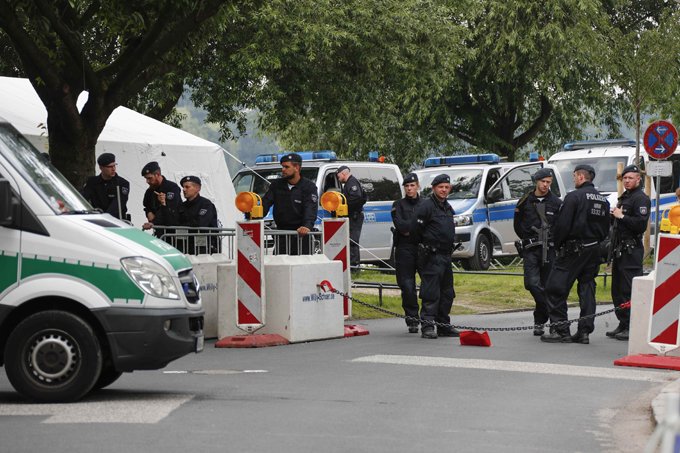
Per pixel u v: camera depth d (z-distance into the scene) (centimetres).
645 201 2533
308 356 2183
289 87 5291
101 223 1641
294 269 2422
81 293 1582
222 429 1368
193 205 2675
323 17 5094
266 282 2425
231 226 3681
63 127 2819
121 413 1471
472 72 6688
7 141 1670
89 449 1238
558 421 1488
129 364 1595
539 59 6594
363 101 5394
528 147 7725
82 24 2969
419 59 5528
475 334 2375
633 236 2550
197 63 5112
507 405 1602
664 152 3700
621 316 2567
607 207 2467
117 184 2664
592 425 1472
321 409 1533
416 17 5481
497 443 1323
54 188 1672
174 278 1641
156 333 1595
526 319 3100
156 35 2794
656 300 2091
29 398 1568
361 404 1582
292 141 7000
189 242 2636
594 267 2480
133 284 1593
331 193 2650
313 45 5031
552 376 1914
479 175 4594
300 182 2609
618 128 7250
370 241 4272
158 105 5128
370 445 1289
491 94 6906
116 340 1584
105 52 4828
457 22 6481
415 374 1908
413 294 2673
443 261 2583
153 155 3450
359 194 3838
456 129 7131
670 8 4678
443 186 2569
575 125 7200
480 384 1802
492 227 4562
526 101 7056
